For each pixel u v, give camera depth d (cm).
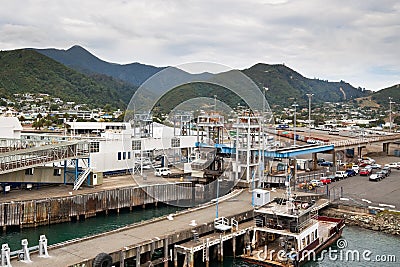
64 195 3828
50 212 3659
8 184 4094
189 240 2777
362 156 8525
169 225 2888
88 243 2484
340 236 3419
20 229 3494
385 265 2805
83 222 3788
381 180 5544
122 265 2341
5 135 5138
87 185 4294
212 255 2805
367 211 3888
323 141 7769
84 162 4466
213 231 2938
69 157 4172
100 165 4869
